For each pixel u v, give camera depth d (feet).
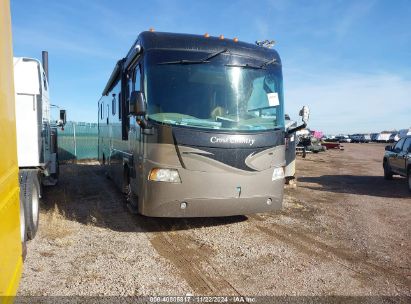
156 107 19.69
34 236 20.34
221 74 21.03
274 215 26.55
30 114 22.85
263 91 21.89
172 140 19.10
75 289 14.10
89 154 75.36
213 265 16.88
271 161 21.13
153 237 20.80
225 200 19.80
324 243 20.42
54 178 34.94
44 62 37.01
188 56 20.71
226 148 19.75
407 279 15.71
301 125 22.68
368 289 14.67
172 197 19.15
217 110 20.35
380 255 18.62
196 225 23.27
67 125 71.51
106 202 29.99
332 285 14.97
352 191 39.50
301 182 46.16
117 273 15.70
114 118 32.99
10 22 11.87
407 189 41.57
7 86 10.91
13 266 10.56
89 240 20.02
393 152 47.37
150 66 20.10
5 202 9.98
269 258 17.88
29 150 22.74
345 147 180.45
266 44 32.09
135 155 22.24
